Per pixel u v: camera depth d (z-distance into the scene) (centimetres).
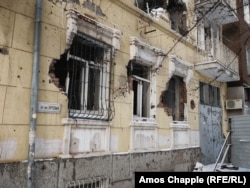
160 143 809
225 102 1376
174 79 992
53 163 492
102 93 637
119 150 654
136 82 778
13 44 457
